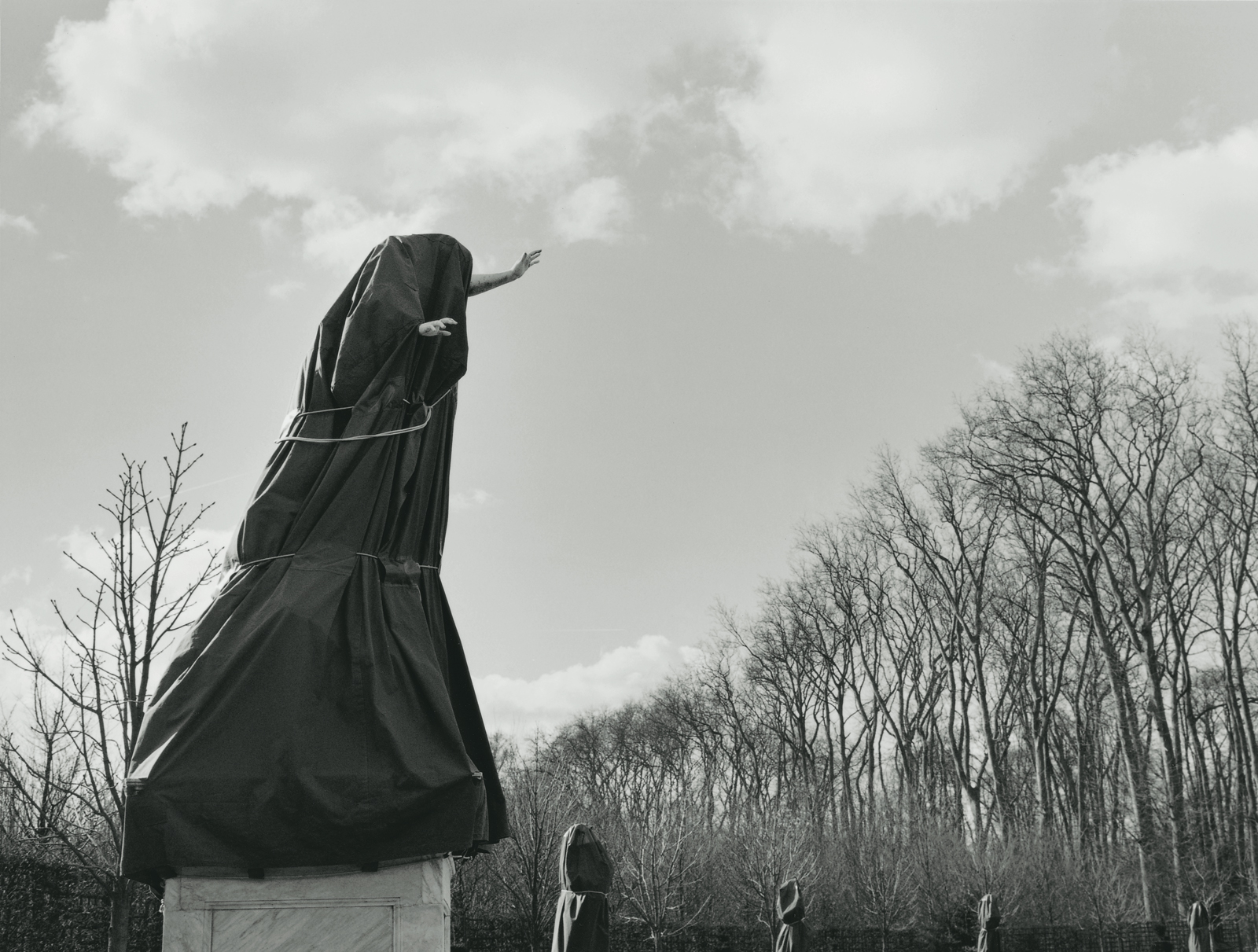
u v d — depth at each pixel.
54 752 14.80
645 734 65.00
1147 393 41.16
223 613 6.41
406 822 6.03
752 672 55.28
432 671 6.44
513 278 7.61
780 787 51.69
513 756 40.06
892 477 50.12
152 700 6.36
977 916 33.44
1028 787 52.06
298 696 6.14
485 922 24.69
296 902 6.00
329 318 7.07
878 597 53.22
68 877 14.66
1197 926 27.38
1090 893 37.34
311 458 6.75
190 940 5.92
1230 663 41.91
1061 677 47.81
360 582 6.50
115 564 13.66
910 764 50.19
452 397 7.25
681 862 30.05
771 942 29.91
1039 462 41.94
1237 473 41.09
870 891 33.94
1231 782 47.00
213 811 5.86
